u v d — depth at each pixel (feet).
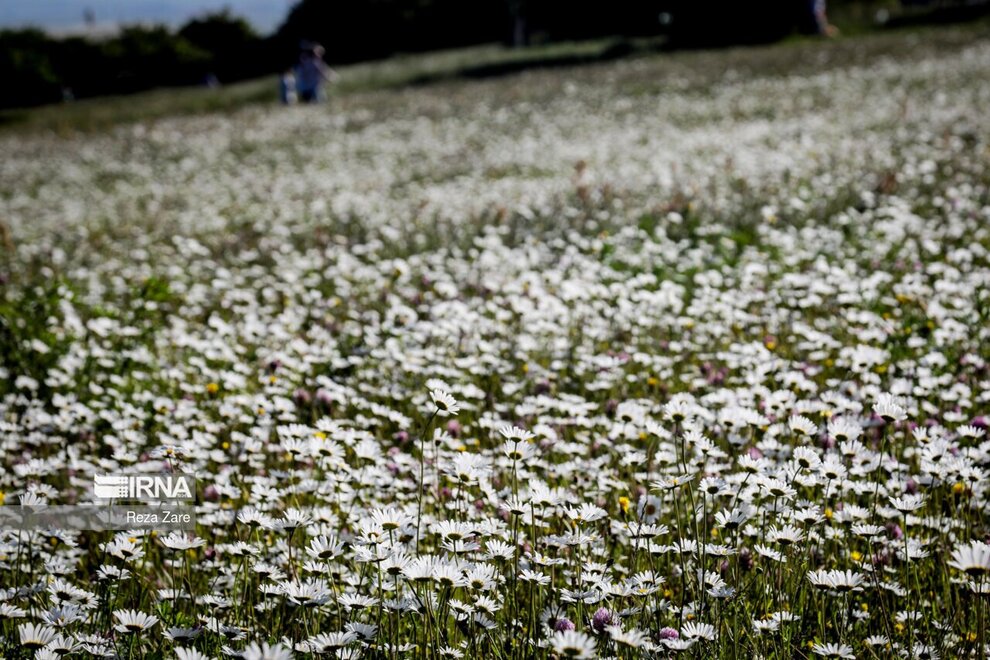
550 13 194.59
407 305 27.04
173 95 172.65
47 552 13.48
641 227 35.01
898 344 20.21
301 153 74.69
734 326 23.44
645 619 9.93
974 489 13.08
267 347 23.99
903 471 14.20
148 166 76.69
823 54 100.42
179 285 31.48
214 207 51.19
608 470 14.67
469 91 106.63
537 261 31.14
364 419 18.17
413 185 52.54
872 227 31.91
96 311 25.07
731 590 9.72
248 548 11.09
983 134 47.19
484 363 21.17
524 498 12.75
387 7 228.43
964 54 88.02
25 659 9.19
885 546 12.11
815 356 19.56
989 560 8.43
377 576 10.11
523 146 65.16
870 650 9.87
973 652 10.07
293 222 44.21
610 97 87.81
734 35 129.39
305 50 118.52
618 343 22.63
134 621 9.33
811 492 13.14
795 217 34.32
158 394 20.80
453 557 10.15
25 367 21.53
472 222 39.04
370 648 9.45
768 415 15.90
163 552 13.58
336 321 26.35
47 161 86.89
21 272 36.27
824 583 9.39
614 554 12.52
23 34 232.94
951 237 29.37
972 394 17.70
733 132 60.13
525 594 11.23
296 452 12.92
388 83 132.87
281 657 7.14
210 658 9.40
